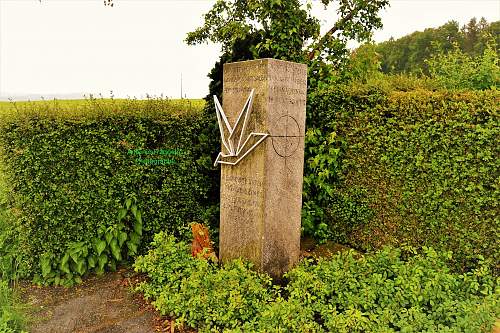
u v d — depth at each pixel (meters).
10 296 4.49
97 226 5.16
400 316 3.56
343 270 4.28
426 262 4.28
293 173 4.84
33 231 4.93
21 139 4.72
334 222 6.24
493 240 4.65
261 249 4.57
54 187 4.87
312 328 3.50
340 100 5.90
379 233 5.67
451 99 4.79
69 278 5.00
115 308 4.41
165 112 5.49
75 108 5.15
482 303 3.68
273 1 6.21
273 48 6.31
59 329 3.99
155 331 3.94
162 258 4.77
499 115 4.38
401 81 6.07
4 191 5.08
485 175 4.56
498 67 6.24
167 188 5.57
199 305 3.92
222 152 4.99
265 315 3.56
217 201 6.12
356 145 5.72
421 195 5.11
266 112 4.39
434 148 4.94
